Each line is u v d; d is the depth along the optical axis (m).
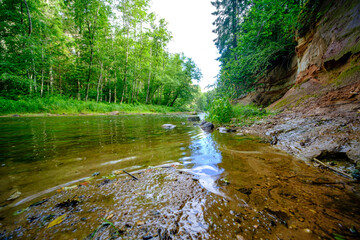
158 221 0.91
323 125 2.71
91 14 15.79
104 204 1.08
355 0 4.12
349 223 0.89
